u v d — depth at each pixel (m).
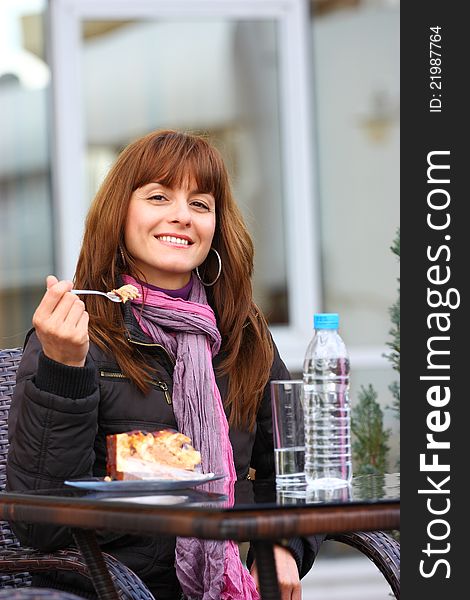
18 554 4.02
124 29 8.03
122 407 4.22
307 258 8.17
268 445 4.70
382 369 8.16
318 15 8.20
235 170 8.19
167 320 4.43
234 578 4.16
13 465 3.84
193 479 3.49
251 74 8.20
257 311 4.73
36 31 7.91
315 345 3.67
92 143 8.02
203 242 4.55
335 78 8.23
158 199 4.52
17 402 4.06
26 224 7.93
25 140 7.92
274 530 2.88
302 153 8.18
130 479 3.50
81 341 3.72
